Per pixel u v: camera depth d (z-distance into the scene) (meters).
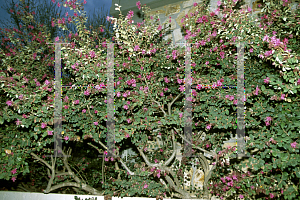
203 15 3.31
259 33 2.83
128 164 3.91
